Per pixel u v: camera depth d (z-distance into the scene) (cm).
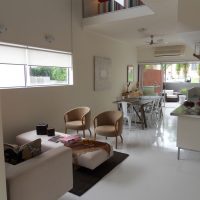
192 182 284
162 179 292
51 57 473
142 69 935
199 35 376
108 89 693
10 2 368
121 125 419
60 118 502
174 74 964
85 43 566
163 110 822
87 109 480
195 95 613
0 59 371
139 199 247
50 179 213
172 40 727
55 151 228
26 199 189
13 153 212
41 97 449
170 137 483
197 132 333
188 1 328
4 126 378
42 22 433
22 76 418
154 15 438
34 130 404
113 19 483
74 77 535
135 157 368
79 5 531
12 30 374
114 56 720
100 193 259
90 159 296
